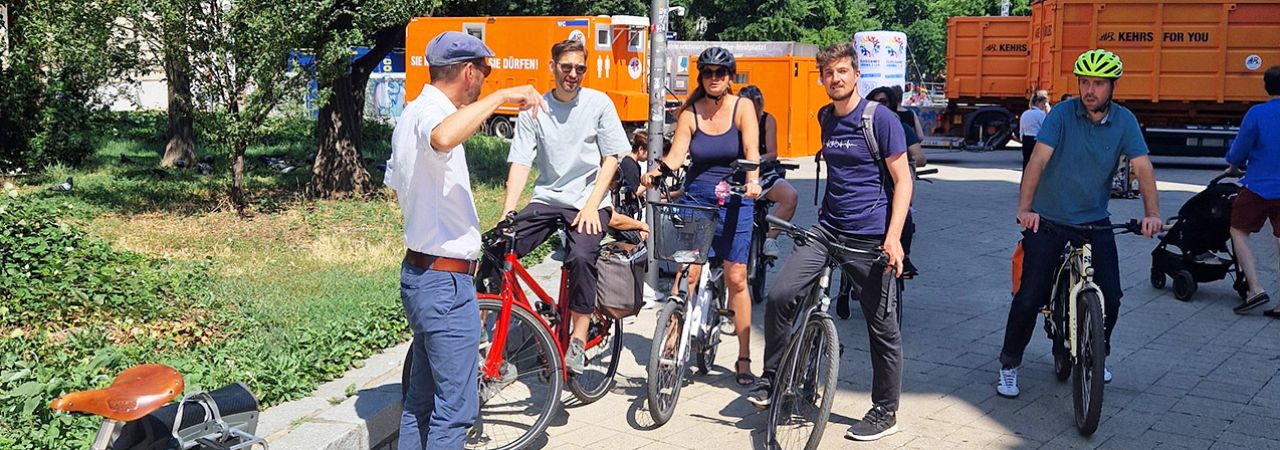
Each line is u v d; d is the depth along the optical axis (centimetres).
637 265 570
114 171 1648
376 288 830
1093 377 532
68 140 1630
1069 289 602
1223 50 1966
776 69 2311
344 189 1446
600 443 541
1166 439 547
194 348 640
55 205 869
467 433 488
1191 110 2033
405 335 673
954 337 756
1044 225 593
